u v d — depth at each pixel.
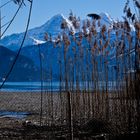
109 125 16.30
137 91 13.96
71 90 18.58
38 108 36.12
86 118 18.22
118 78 15.96
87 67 18.42
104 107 17.20
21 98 56.59
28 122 21.97
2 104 43.91
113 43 17.25
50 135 16.62
